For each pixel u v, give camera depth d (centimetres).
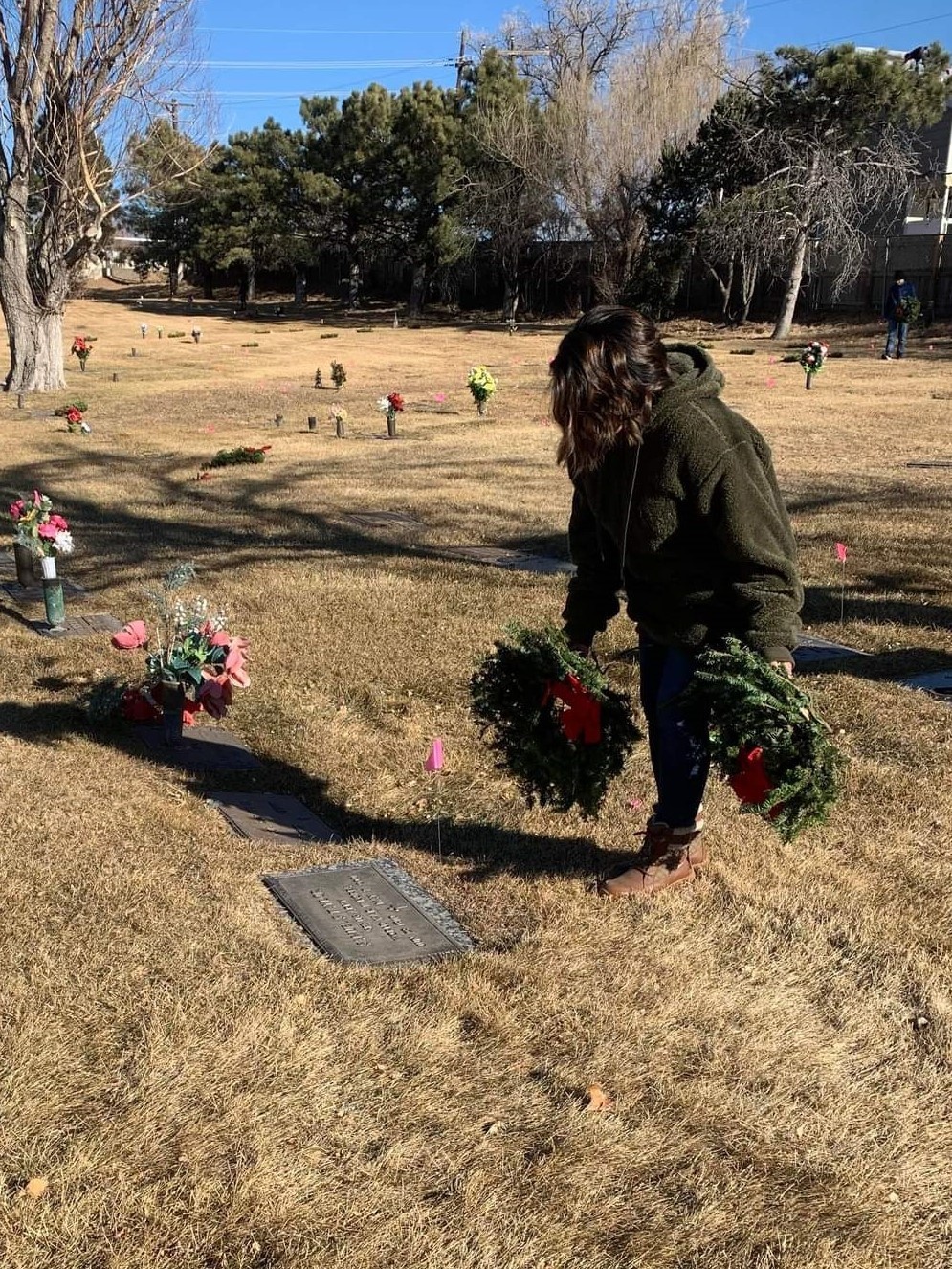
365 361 3312
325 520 1062
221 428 1828
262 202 5709
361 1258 202
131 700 515
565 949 314
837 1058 267
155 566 866
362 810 436
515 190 4978
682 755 331
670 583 309
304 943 318
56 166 2256
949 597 728
